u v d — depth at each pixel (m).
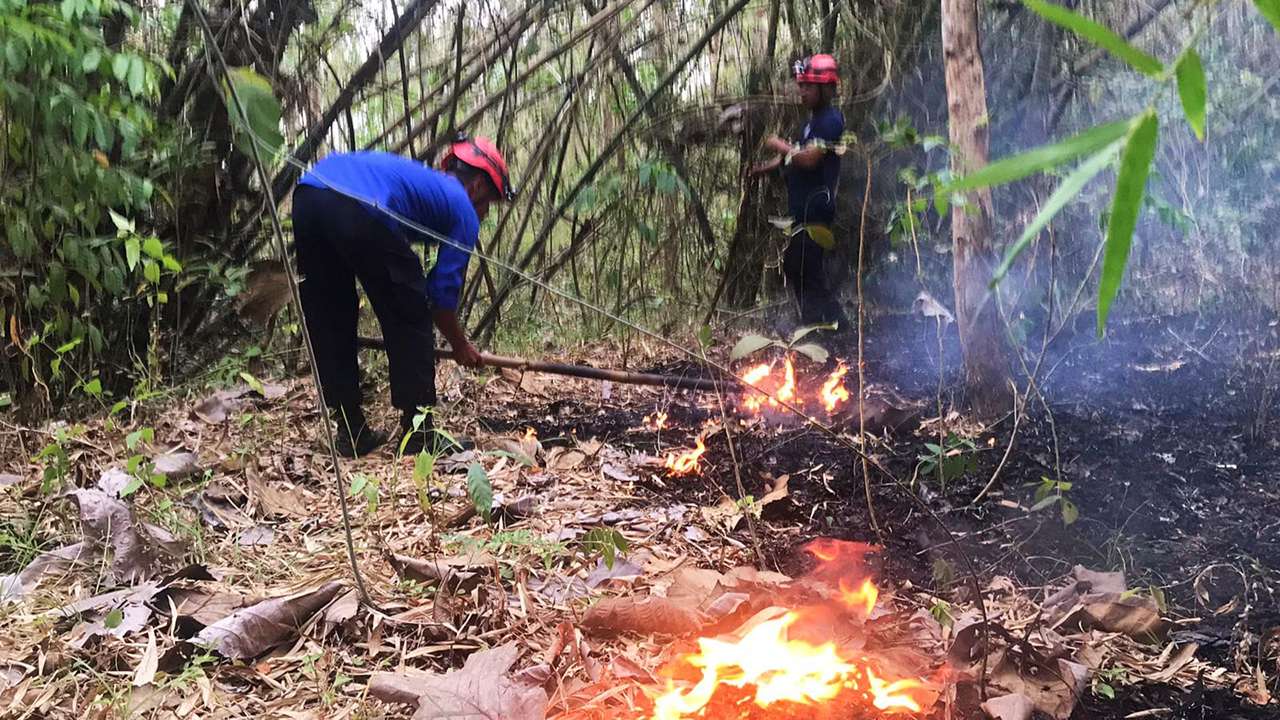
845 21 6.77
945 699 2.13
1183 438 4.20
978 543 3.20
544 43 6.26
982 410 4.47
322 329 4.09
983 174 0.53
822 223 6.22
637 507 3.48
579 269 6.84
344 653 2.36
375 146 5.82
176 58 5.01
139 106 4.36
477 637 2.43
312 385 4.93
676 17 6.36
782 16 6.79
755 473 3.88
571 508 3.43
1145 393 4.86
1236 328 5.73
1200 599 2.80
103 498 2.90
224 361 4.91
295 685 2.24
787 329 6.69
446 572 2.70
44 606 2.60
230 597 2.63
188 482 3.55
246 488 3.50
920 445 4.20
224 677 2.26
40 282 4.51
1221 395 4.73
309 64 5.52
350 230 3.87
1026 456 4.01
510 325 6.55
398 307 4.02
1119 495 3.58
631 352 6.41
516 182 6.57
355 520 3.30
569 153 6.64
